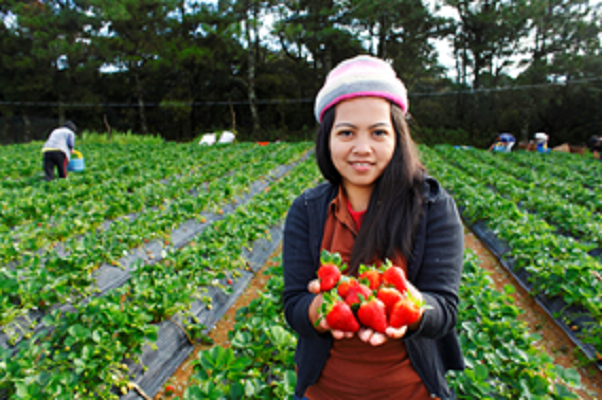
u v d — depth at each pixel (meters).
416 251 1.41
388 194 1.41
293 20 31.31
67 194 8.16
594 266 4.61
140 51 30.48
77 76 29.86
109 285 5.08
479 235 7.74
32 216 7.12
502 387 3.15
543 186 11.10
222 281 5.21
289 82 36.94
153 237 6.22
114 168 13.59
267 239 6.88
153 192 8.49
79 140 24.98
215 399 2.83
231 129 36.12
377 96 1.38
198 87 34.91
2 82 30.34
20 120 34.38
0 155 17.30
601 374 3.92
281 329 3.51
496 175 12.26
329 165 1.55
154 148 21.19
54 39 28.66
